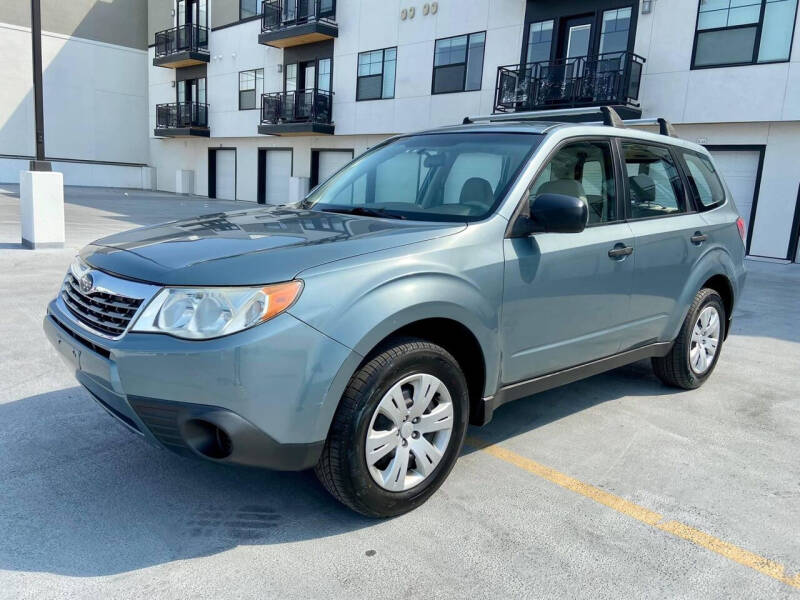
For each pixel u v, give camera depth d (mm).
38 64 9484
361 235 2713
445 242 2773
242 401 2223
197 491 2908
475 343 2881
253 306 2248
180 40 30266
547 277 3150
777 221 14102
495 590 2295
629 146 3871
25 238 9977
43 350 4867
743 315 7750
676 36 14789
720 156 14883
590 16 16312
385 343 2572
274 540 2551
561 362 3410
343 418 2438
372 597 2227
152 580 2270
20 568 2295
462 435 2914
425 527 2686
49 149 31625
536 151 3268
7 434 3402
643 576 2414
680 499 3021
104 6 32406
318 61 24141
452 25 19359
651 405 4305
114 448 3293
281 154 27156
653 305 3969
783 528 2803
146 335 2293
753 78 13773
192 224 3102
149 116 34719
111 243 2875
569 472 3258
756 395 4609
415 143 3834
